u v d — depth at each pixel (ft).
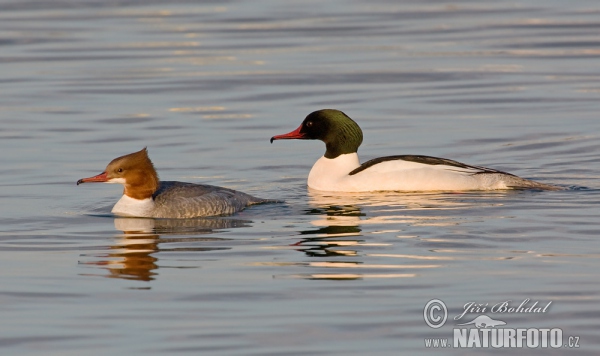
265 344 31.24
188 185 49.85
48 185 55.11
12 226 46.55
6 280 37.99
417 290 36.01
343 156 55.83
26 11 111.45
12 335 32.30
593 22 102.53
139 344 31.37
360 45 94.63
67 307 34.88
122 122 70.33
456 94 78.02
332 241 42.96
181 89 79.82
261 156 62.44
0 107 74.23
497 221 45.88
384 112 73.20
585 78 82.07
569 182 54.95
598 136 65.21
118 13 110.42
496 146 63.77
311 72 84.74
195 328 32.65
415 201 50.78
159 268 39.34
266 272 38.55
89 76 83.87
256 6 113.91
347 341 31.45
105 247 42.63
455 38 97.25
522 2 114.83
